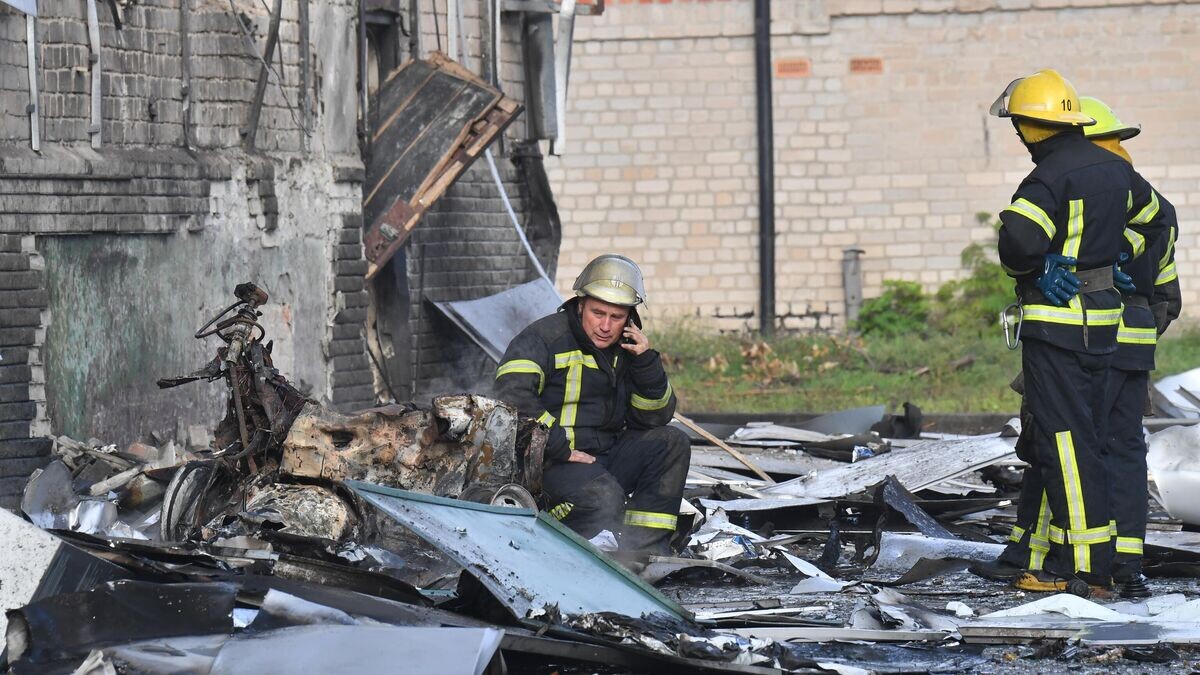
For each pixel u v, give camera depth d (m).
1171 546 18.83
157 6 24.16
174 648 11.69
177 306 24.28
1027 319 17.14
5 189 20.70
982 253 51.12
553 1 35.53
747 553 18.80
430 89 30.06
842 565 18.89
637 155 51.97
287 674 11.33
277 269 26.42
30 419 21.11
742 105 51.53
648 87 51.75
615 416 18.45
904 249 51.59
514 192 35.81
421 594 13.94
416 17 31.31
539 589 13.47
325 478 16.31
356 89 28.95
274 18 25.44
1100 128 18.44
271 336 26.30
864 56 51.22
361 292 28.58
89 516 17.19
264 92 25.98
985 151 51.28
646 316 51.75
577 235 52.31
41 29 21.56
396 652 11.50
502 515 14.74
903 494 20.09
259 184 25.77
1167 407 30.27
